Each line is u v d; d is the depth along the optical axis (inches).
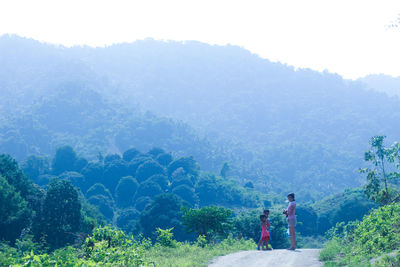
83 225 1813.5
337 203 3548.2
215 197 6028.5
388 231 439.5
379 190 764.0
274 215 1953.7
